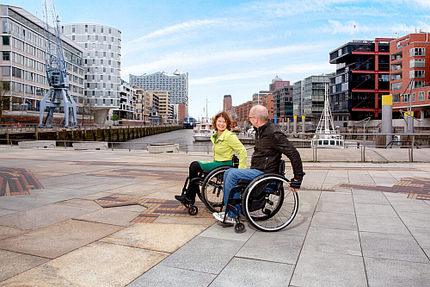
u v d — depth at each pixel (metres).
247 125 157.00
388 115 31.00
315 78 102.44
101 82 98.62
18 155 16.34
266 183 3.73
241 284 2.40
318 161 13.99
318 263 2.80
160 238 3.50
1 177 8.38
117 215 4.50
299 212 4.65
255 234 3.65
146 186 7.03
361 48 83.38
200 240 3.43
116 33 101.75
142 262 2.83
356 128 80.19
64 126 62.47
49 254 3.02
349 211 4.73
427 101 54.28
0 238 3.48
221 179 4.39
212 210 4.39
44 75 67.44
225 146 4.40
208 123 72.06
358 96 84.00
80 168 10.72
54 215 4.49
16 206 5.04
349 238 3.49
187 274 2.59
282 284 2.41
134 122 134.38
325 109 50.00
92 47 97.88
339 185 7.13
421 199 5.57
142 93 159.12
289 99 138.50
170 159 14.70
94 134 70.75
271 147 3.81
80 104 88.50
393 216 4.42
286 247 3.21
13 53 55.84
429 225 3.96
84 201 5.43
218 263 2.81
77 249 3.15
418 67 59.53
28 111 59.00
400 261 2.82
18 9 58.03
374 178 8.27
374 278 2.49
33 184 7.28
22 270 2.66
